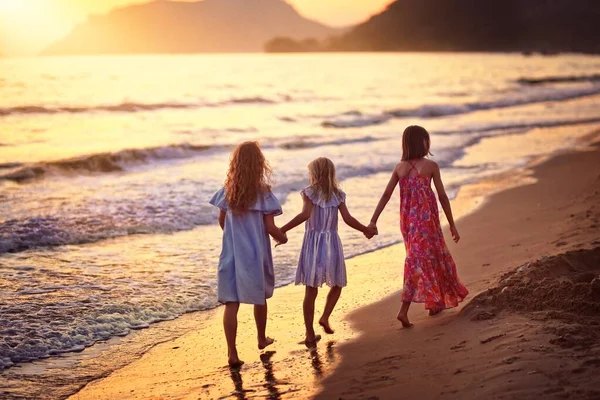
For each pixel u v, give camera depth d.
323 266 5.36
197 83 55.53
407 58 186.25
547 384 3.61
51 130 23.81
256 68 100.94
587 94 46.38
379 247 9.27
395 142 21.91
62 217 10.66
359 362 4.74
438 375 4.11
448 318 5.38
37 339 5.75
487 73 80.06
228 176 5.06
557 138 22.86
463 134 24.33
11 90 41.06
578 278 5.41
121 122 26.84
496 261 7.46
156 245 9.45
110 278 7.75
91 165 16.30
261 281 5.00
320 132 24.75
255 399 4.29
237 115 30.56
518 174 15.48
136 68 92.25
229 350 5.03
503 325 4.75
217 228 10.68
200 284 7.57
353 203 12.45
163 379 4.90
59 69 83.19
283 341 5.57
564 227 8.70
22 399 4.64
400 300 6.59
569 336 4.27
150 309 6.66
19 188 13.59
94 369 5.21
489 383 3.77
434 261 5.41
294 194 13.40
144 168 16.77
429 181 5.48
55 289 7.26
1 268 8.10
